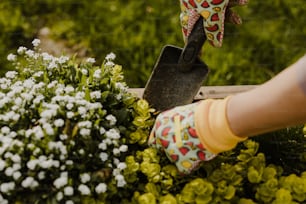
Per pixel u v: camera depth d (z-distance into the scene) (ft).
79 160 4.28
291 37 6.83
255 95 3.92
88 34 6.75
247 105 3.94
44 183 4.21
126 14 6.91
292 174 4.55
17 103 4.37
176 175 4.44
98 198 4.27
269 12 7.06
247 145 4.57
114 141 4.33
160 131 4.36
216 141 4.14
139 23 6.82
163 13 6.93
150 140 4.50
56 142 4.25
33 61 4.87
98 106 4.41
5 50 6.51
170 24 6.82
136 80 6.31
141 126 4.61
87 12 6.95
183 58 4.74
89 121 4.32
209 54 6.56
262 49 6.70
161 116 4.45
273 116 3.87
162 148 4.43
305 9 7.09
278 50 6.70
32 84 4.58
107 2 7.04
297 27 6.93
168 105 4.88
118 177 4.21
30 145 4.18
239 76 6.44
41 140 4.25
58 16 6.91
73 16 6.92
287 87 3.78
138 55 6.50
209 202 4.30
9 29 6.73
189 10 4.59
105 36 6.71
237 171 4.46
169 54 4.87
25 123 4.41
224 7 4.47
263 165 4.50
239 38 6.77
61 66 4.82
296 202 4.37
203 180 4.33
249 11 7.05
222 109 4.09
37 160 4.11
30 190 4.18
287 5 7.10
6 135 4.35
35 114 4.43
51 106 4.31
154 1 7.04
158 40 6.66
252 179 4.38
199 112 4.22
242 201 4.33
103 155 4.29
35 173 4.16
